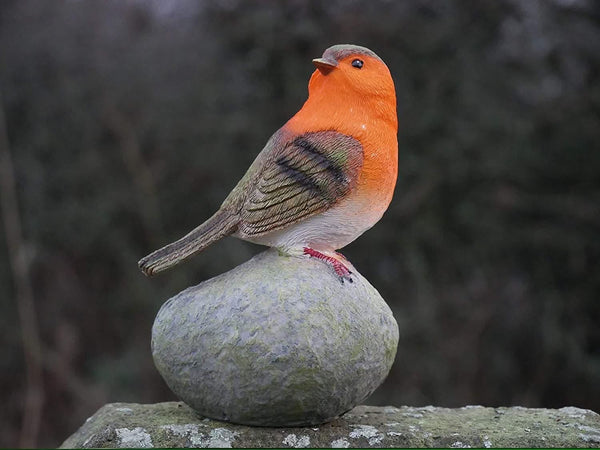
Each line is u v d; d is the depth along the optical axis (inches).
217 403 189.6
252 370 182.1
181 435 191.3
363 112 196.4
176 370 191.9
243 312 185.0
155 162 461.4
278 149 196.9
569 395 453.1
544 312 450.6
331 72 199.0
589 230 444.1
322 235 197.9
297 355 180.7
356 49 200.8
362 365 187.3
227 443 189.0
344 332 184.7
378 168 193.8
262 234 192.9
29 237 457.7
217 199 455.2
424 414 220.2
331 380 183.8
